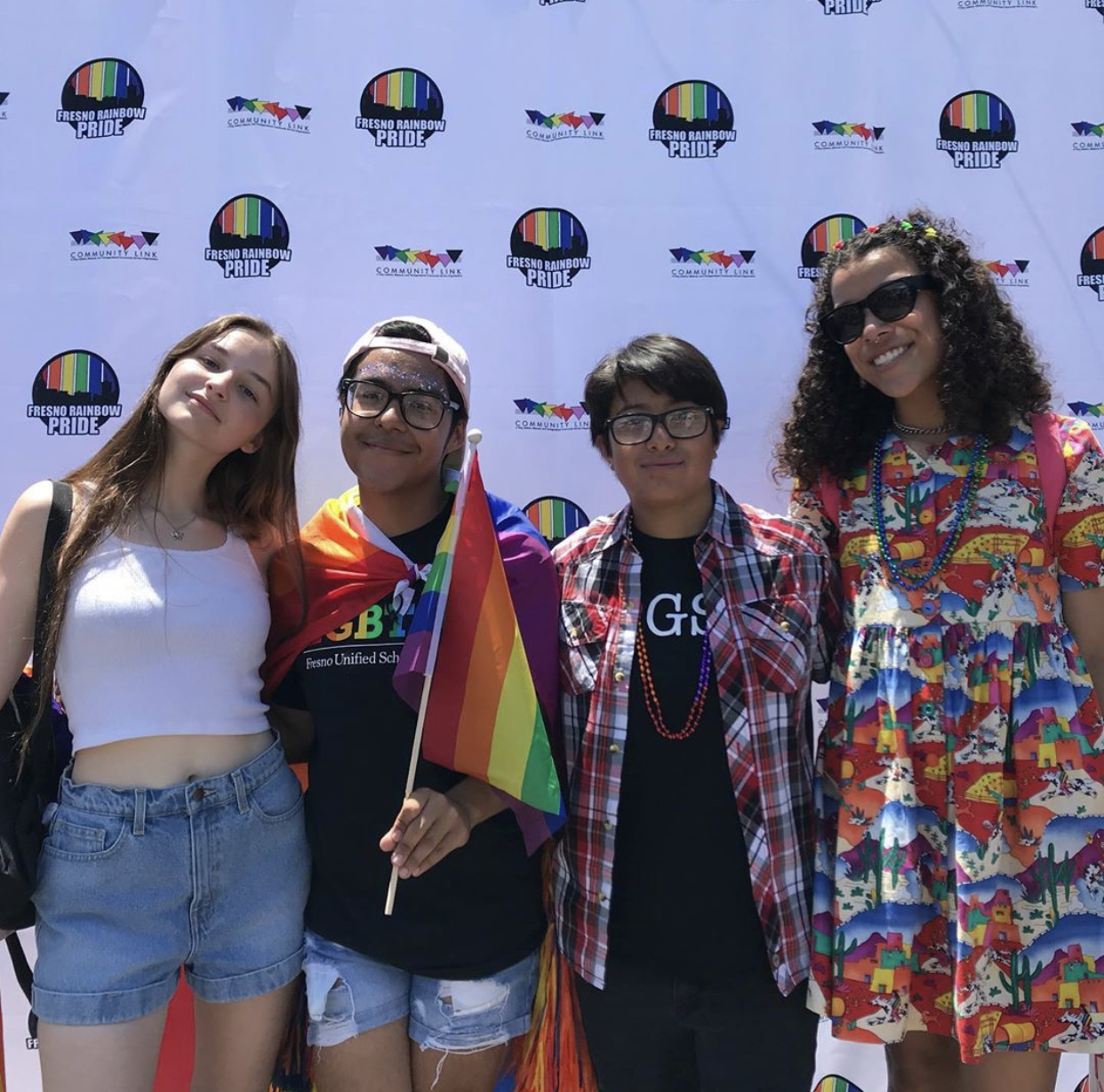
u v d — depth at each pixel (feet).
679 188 7.83
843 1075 7.96
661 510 6.25
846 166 7.84
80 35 7.64
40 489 5.77
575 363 7.83
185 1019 7.43
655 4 7.80
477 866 6.05
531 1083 6.31
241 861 5.74
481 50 7.79
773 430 7.86
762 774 5.83
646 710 5.97
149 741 5.56
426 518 6.53
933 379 6.20
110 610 5.53
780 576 6.15
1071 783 5.74
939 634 5.86
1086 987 5.67
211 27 7.66
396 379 6.16
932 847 5.81
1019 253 7.88
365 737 5.99
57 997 5.44
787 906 5.82
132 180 7.64
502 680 5.95
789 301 7.86
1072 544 5.97
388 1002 5.96
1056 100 7.86
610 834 5.88
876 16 7.82
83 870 5.46
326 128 7.73
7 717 5.69
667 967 5.89
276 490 6.28
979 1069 5.94
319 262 7.72
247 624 5.93
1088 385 7.91
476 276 7.79
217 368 5.98
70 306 7.66
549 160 7.80
